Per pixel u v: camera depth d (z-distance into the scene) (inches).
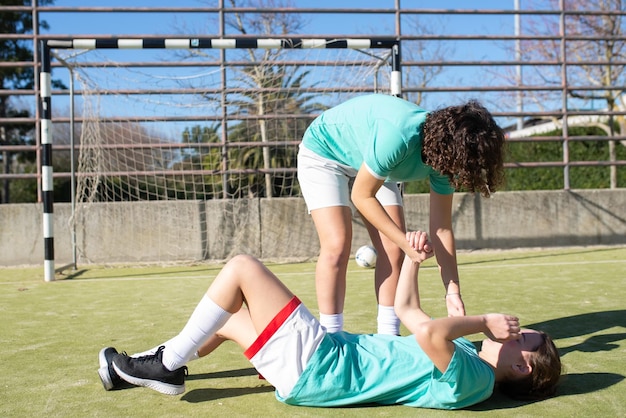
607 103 438.9
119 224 281.1
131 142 290.7
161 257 283.0
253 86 294.7
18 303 170.4
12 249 275.4
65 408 80.1
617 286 179.2
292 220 290.2
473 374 76.8
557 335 119.2
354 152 97.9
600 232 311.7
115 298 178.2
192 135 295.0
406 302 86.3
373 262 231.8
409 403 79.7
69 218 275.9
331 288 99.3
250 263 80.3
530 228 305.7
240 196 295.6
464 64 306.5
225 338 88.7
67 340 121.6
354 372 78.8
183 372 85.0
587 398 81.6
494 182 78.0
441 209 98.7
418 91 305.0
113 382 86.4
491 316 79.5
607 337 116.4
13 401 83.3
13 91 287.3
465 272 219.3
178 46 240.2
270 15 450.0
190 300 172.1
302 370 77.5
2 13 516.7
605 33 457.7
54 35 287.4
